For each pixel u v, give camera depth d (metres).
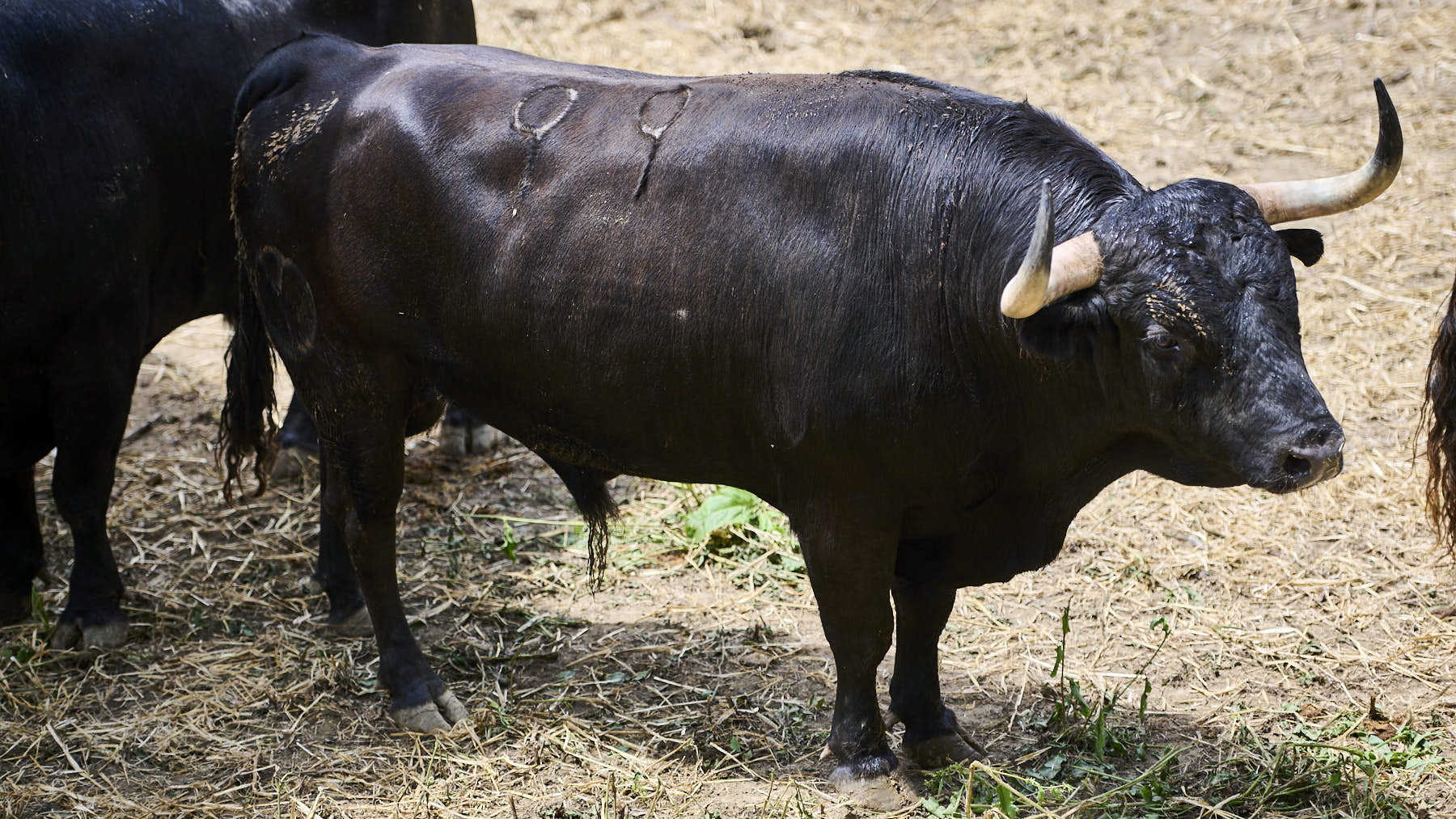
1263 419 9.52
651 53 31.62
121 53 14.88
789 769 12.70
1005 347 10.57
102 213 14.55
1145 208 10.02
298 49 13.39
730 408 11.64
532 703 14.02
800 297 11.02
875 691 12.40
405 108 12.46
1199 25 30.75
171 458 19.70
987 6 33.22
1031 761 12.74
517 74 12.59
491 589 16.31
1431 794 11.89
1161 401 9.98
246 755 13.24
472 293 12.16
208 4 15.77
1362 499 17.08
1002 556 11.84
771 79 11.95
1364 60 28.42
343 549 15.39
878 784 12.02
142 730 13.71
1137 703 13.63
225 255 16.52
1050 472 11.23
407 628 13.88
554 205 11.79
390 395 13.10
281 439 18.77
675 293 11.41
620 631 15.39
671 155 11.54
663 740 13.22
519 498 18.66
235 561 17.14
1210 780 12.20
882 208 10.94
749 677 14.39
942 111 11.19
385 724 13.80
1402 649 14.24
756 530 16.89
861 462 11.09
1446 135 25.75
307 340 13.26
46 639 15.39
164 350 23.27
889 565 11.57
